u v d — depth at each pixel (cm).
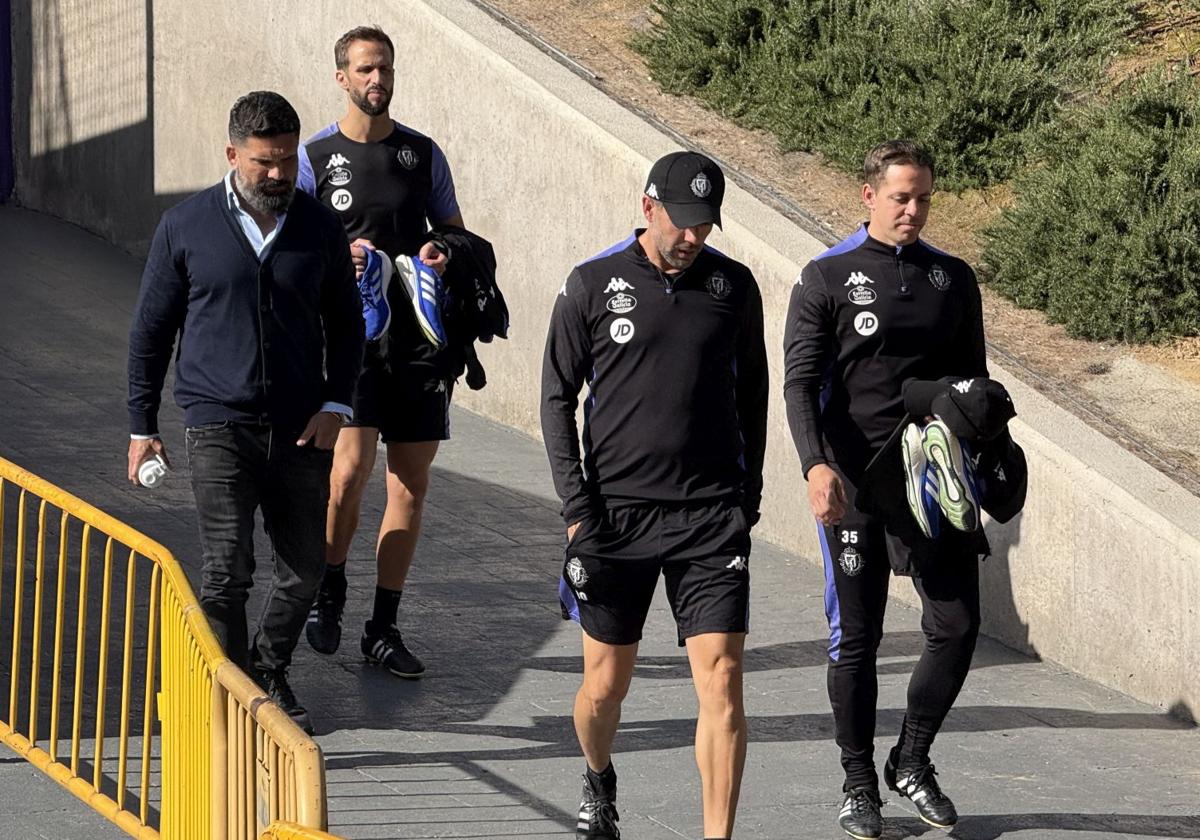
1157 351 3303
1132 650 2662
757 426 1972
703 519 1894
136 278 5281
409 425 2542
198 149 5200
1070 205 3472
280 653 2275
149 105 5381
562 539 3369
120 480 3497
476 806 2094
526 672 2628
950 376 2127
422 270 2519
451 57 4288
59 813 1995
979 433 1992
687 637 1889
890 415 2097
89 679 2464
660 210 1848
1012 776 2322
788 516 3422
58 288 5075
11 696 2102
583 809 1994
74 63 5716
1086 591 2742
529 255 4103
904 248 2114
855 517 2091
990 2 4100
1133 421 3064
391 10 4450
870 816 2075
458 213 2686
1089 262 3412
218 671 1541
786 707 2561
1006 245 3528
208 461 2128
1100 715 2586
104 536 3133
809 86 4122
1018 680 2736
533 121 4044
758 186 3881
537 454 4000
